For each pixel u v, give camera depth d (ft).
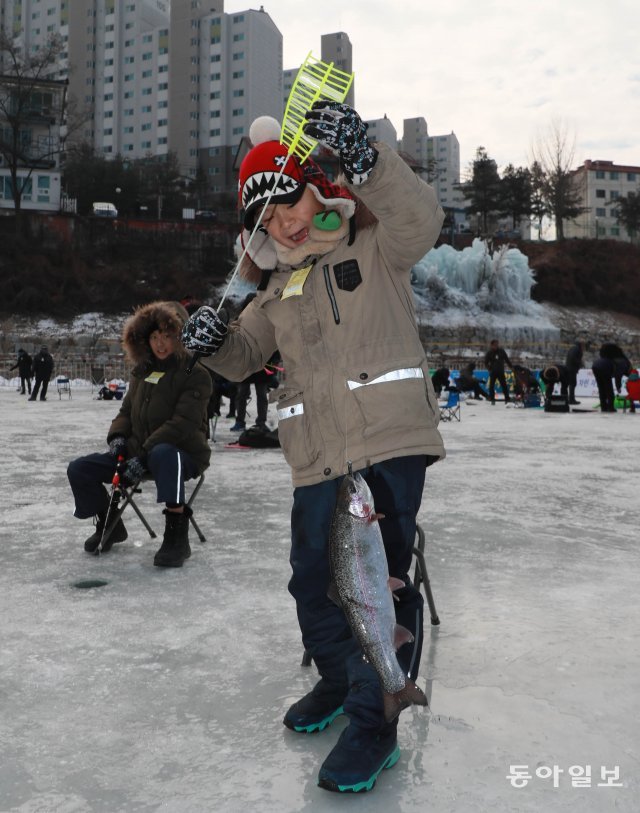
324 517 6.32
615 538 14.10
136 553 12.98
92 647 8.38
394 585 5.48
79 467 12.78
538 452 29.09
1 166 193.36
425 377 6.47
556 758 5.85
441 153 630.74
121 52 403.13
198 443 12.81
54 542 13.80
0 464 24.79
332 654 6.29
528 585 10.90
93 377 107.65
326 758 5.65
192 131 389.19
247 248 6.57
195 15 386.52
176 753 5.97
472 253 228.02
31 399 73.82
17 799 5.29
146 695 7.09
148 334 13.00
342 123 5.53
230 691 7.18
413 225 6.00
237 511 16.62
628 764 5.76
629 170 420.36
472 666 7.77
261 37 392.06
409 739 6.17
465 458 26.96
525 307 229.04
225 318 6.74
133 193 281.74
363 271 6.44
